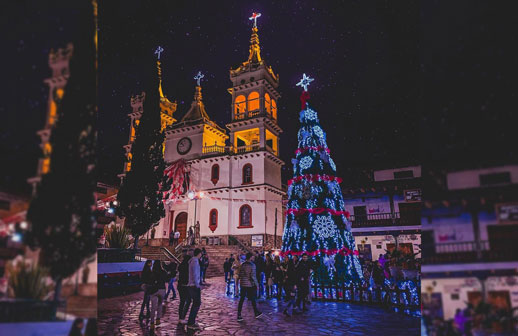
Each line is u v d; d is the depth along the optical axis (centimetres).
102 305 1019
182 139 3584
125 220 1503
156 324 758
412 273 888
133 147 1619
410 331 677
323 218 1366
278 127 3553
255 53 3650
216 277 2191
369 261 1603
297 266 967
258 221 3045
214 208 3212
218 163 3341
